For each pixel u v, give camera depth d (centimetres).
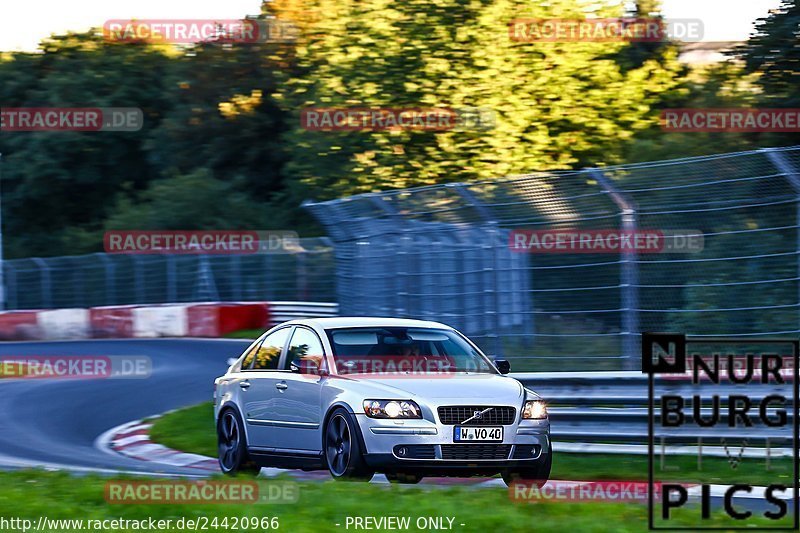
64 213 19662
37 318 11894
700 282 5619
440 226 5438
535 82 11319
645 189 4638
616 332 5062
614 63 12075
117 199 18675
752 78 9381
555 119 11331
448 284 5494
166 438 5241
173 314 11669
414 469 3312
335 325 3800
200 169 16575
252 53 18250
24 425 5931
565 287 6053
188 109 18412
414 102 11231
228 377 4125
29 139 19050
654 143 9575
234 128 18062
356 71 11606
